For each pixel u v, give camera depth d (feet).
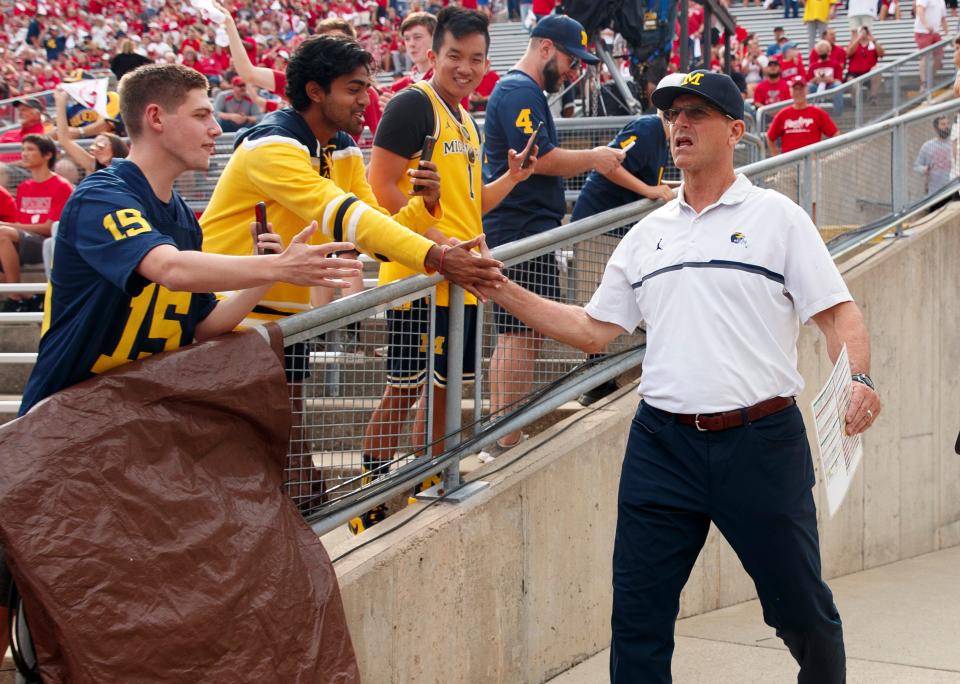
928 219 22.03
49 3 60.49
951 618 16.55
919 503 21.21
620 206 14.70
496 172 14.40
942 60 37.63
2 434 7.79
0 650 8.29
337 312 10.16
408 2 62.95
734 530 9.95
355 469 11.26
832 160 19.35
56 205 23.62
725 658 14.25
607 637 14.44
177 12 62.95
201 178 26.89
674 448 10.03
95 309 8.40
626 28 23.41
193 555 8.28
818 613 9.98
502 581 12.49
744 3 64.69
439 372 12.47
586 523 13.96
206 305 9.18
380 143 12.23
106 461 8.04
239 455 8.93
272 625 8.64
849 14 45.60
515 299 10.71
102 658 7.69
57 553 7.64
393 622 10.89
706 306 9.92
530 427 15.51
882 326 19.88
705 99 9.86
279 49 49.39
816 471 18.37
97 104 25.84
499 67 59.57
